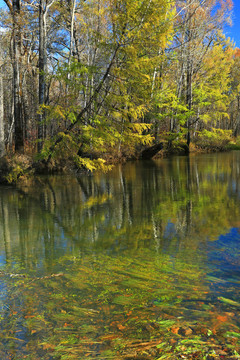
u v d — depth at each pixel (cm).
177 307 209
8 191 919
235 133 4678
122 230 487
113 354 151
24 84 1847
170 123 2552
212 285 256
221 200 700
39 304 219
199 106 2625
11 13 1400
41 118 1353
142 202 712
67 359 150
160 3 1137
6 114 2217
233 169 1312
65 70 1134
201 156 2186
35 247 402
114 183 1029
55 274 289
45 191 906
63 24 2014
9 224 542
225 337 163
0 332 181
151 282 263
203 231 464
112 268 306
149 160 1948
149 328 178
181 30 2058
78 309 208
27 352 159
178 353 147
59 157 1300
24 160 1191
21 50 1833
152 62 1249
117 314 200
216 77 2708
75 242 424
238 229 468
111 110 1220
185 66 2342
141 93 1327
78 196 815
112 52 1209
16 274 292
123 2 1127
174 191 843
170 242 414
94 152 1580
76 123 1206
